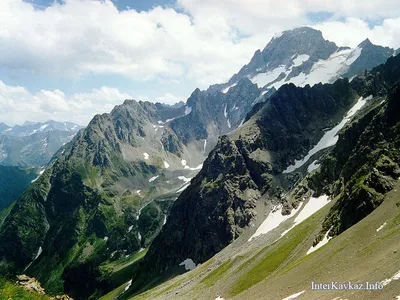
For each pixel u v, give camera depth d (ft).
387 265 226.38
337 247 345.92
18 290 112.68
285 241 535.60
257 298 334.44
